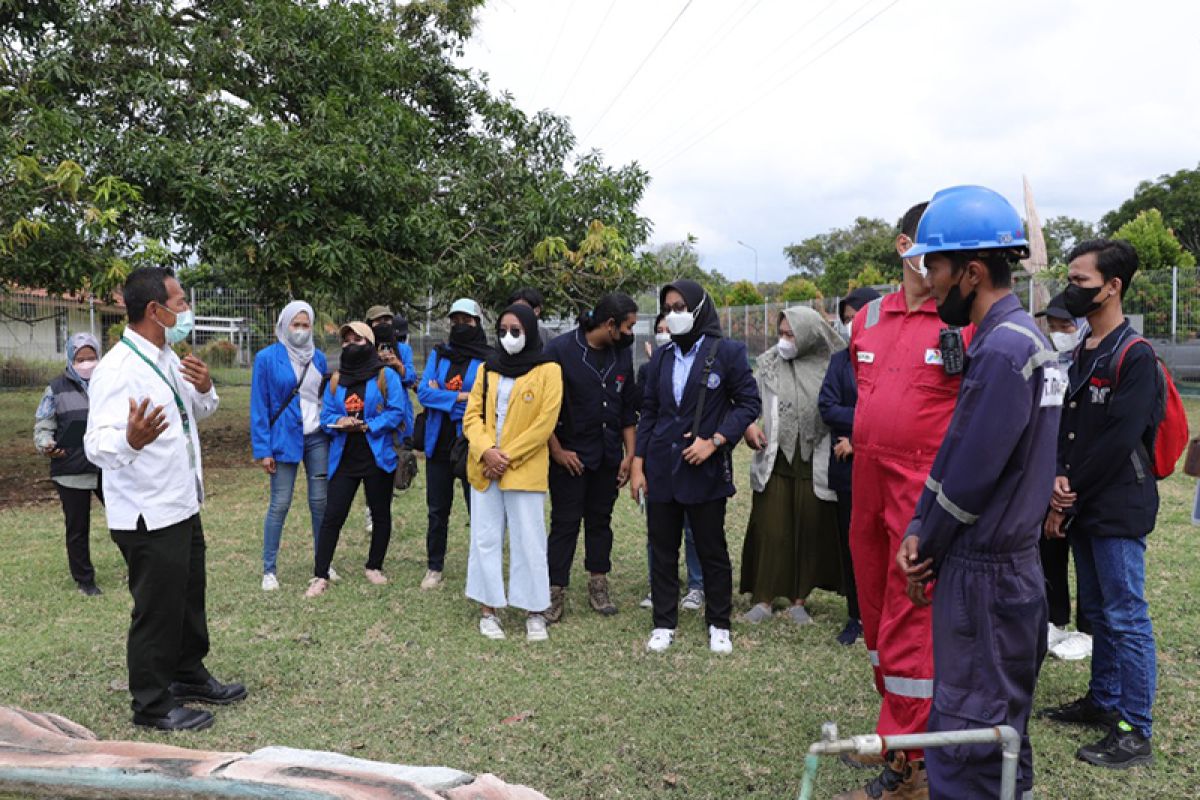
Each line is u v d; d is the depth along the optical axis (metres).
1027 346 2.28
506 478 4.79
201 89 11.34
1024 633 2.33
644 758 3.49
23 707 3.95
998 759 2.27
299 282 10.91
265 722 3.82
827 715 3.88
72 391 5.72
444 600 5.61
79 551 5.74
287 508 5.85
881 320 3.08
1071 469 3.52
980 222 2.36
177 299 3.70
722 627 4.71
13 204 7.97
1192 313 16.11
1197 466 3.54
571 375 5.22
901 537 2.92
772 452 5.11
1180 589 5.43
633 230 12.36
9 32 10.09
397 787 2.21
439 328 21.47
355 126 11.34
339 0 12.68
